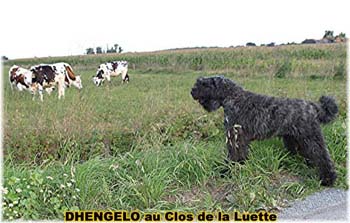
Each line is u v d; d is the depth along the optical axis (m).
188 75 9.71
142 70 11.89
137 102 4.61
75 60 14.28
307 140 2.71
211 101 2.84
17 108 4.37
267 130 2.69
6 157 2.88
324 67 8.16
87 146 3.11
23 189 2.28
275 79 7.20
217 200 2.52
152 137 3.16
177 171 2.67
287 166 2.91
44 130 3.25
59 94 5.89
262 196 2.50
